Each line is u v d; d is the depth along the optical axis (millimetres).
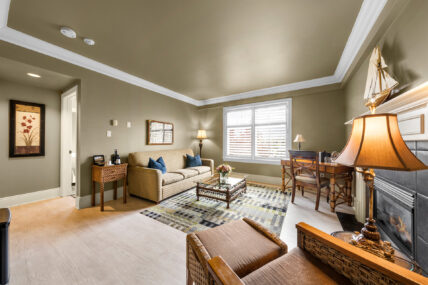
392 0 1384
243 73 3266
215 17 1817
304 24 1908
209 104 5242
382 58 1628
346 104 3225
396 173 1439
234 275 687
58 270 1420
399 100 1200
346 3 1608
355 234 1110
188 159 4359
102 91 2998
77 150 2758
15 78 2688
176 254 1634
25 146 2932
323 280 776
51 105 3248
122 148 3332
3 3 1604
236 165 4797
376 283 687
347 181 2857
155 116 4059
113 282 1310
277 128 4219
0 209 1257
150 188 2951
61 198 3213
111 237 1907
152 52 2525
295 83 3771
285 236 1938
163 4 1642
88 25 1943
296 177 2916
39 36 2139
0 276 1111
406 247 1342
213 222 2254
